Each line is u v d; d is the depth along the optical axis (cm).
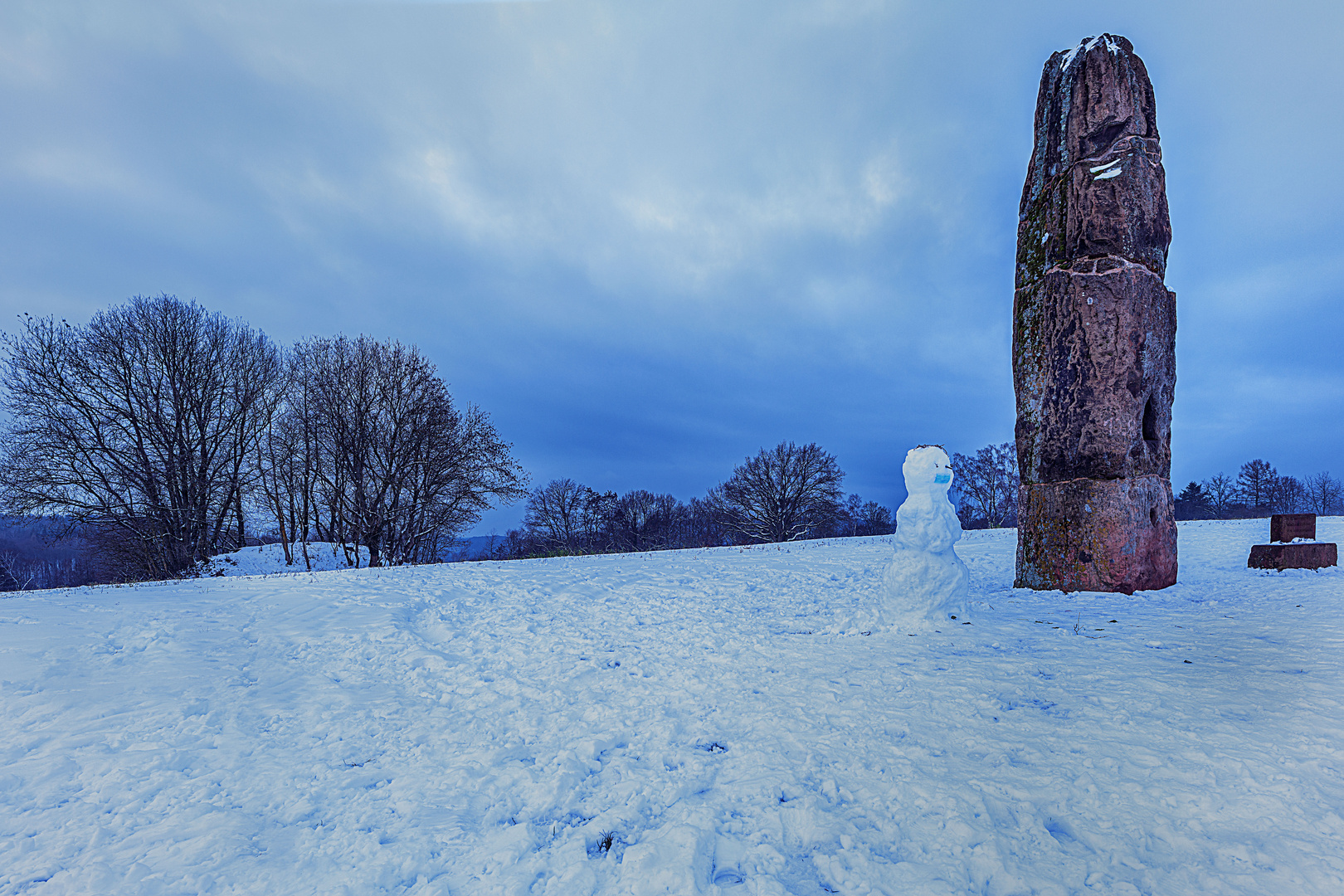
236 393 3136
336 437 3075
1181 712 466
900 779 407
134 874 360
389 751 543
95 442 2689
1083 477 988
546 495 6119
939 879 311
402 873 353
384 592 1242
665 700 616
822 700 566
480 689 708
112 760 518
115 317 2847
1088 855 317
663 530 6725
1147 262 988
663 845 352
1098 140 1013
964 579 846
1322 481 6544
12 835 414
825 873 327
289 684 737
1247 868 294
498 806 432
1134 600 898
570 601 1181
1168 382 1009
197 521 2867
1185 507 6831
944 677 598
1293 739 405
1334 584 959
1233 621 741
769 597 1155
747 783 424
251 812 441
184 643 858
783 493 5041
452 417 3241
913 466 862
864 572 1446
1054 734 451
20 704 631
